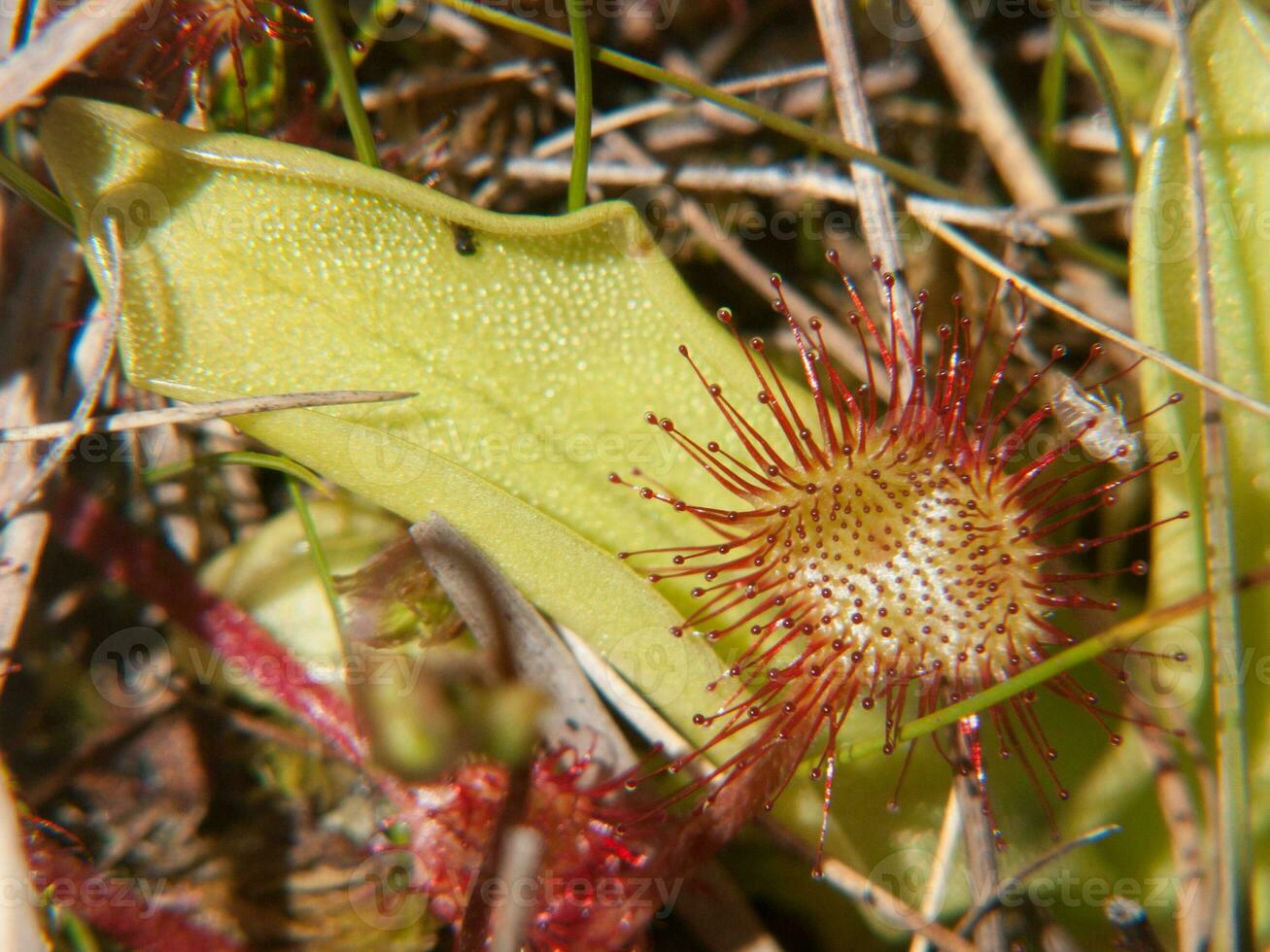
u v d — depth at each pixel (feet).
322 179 0.17
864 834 0.18
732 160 0.22
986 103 0.21
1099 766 0.18
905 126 0.22
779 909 0.18
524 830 0.16
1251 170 0.18
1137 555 0.20
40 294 0.19
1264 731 0.18
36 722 0.19
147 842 0.19
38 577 0.19
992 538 0.17
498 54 0.22
